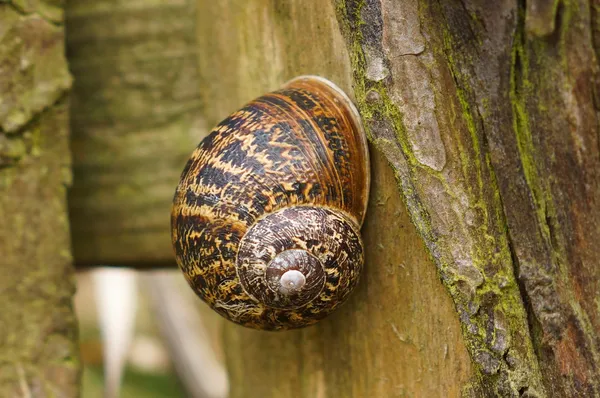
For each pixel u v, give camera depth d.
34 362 0.22
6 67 0.21
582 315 0.19
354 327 0.20
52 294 0.22
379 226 0.20
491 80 0.19
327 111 0.19
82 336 0.46
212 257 0.19
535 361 0.18
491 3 0.19
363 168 0.19
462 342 0.19
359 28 0.19
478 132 0.19
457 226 0.18
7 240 0.21
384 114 0.18
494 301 0.18
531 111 0.19
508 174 0.19
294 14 0.20
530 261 0.18
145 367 0.45
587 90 0.19
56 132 0.22
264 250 0.19
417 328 0.19
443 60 0.19
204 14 0.22
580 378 0.19
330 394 0.21
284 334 0.21
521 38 0.19
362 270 0.20
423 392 0.19
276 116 0.19
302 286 0.18
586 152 0.19
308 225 0.19
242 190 0.19
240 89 0.22
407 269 0.19
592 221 0.19
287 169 0.19
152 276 0.36
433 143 0.18
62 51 0.22
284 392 0.22
